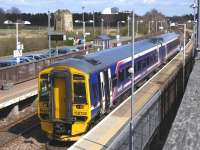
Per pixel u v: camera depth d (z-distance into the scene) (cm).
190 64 5978
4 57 7506
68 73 2428
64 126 2472
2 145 2481
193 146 1292
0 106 3100
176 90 4003
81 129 2466
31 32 12481
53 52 7344
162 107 2839
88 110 2444
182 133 1427
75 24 14925
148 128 2261
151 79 4375
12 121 3152
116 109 2886
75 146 2141
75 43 9975
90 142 2202
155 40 5769
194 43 5859
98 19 13638
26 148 2430
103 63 2877
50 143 2523
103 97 2755
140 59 4188
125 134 1783
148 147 2288
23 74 4284
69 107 2431
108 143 2181
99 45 7050
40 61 4697
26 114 3375
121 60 3344
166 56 6350
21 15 15275
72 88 2441
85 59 2725
